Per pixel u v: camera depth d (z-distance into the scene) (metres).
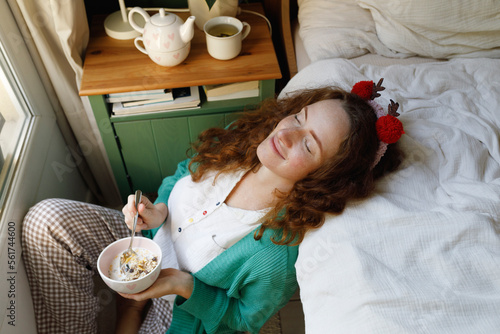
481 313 0.80
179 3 1.58
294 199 1.01
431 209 0.97
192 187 1.17
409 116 1.14
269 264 1.02
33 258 1.13
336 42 1.39
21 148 1.22
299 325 1.42
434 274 0.87
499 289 0.84
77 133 1.51
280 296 1.09
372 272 0.87
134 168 1.56
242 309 1.12
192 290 1.04
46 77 1.37
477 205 0.94
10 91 1.24
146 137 1.46
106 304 1.38
